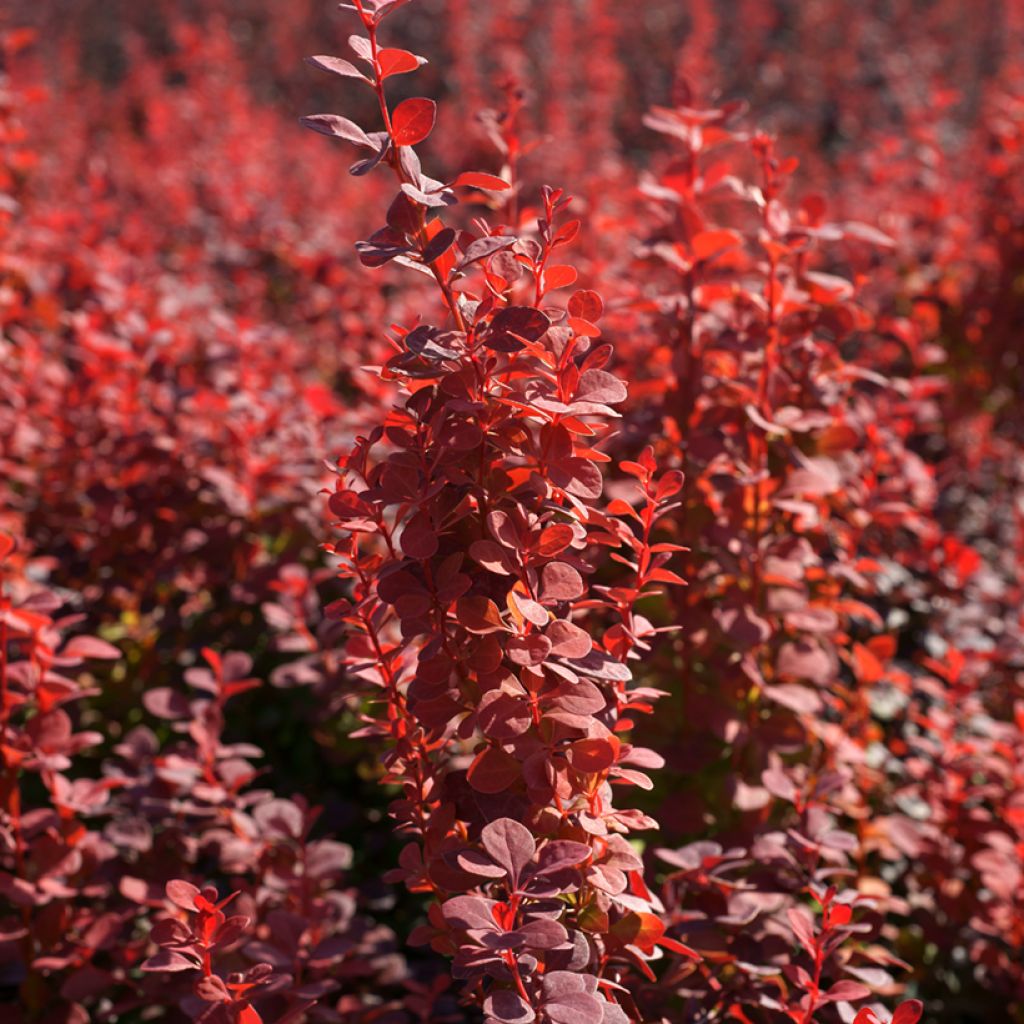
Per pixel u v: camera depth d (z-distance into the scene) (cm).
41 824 238
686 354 260
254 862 257
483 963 155
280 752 334
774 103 1080
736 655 251
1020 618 333
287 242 543
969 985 278
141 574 346
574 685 162
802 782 261
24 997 250
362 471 171
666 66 1086
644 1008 216
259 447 360
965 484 446
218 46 996
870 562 270
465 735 162
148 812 255
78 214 522
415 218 166
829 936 199
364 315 442
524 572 164
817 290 261
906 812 323
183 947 170
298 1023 215
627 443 272
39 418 392
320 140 873
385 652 194
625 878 165
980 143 635
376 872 308
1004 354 495
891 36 1179
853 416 310
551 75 875
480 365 165
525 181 629
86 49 1250
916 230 526
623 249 468
